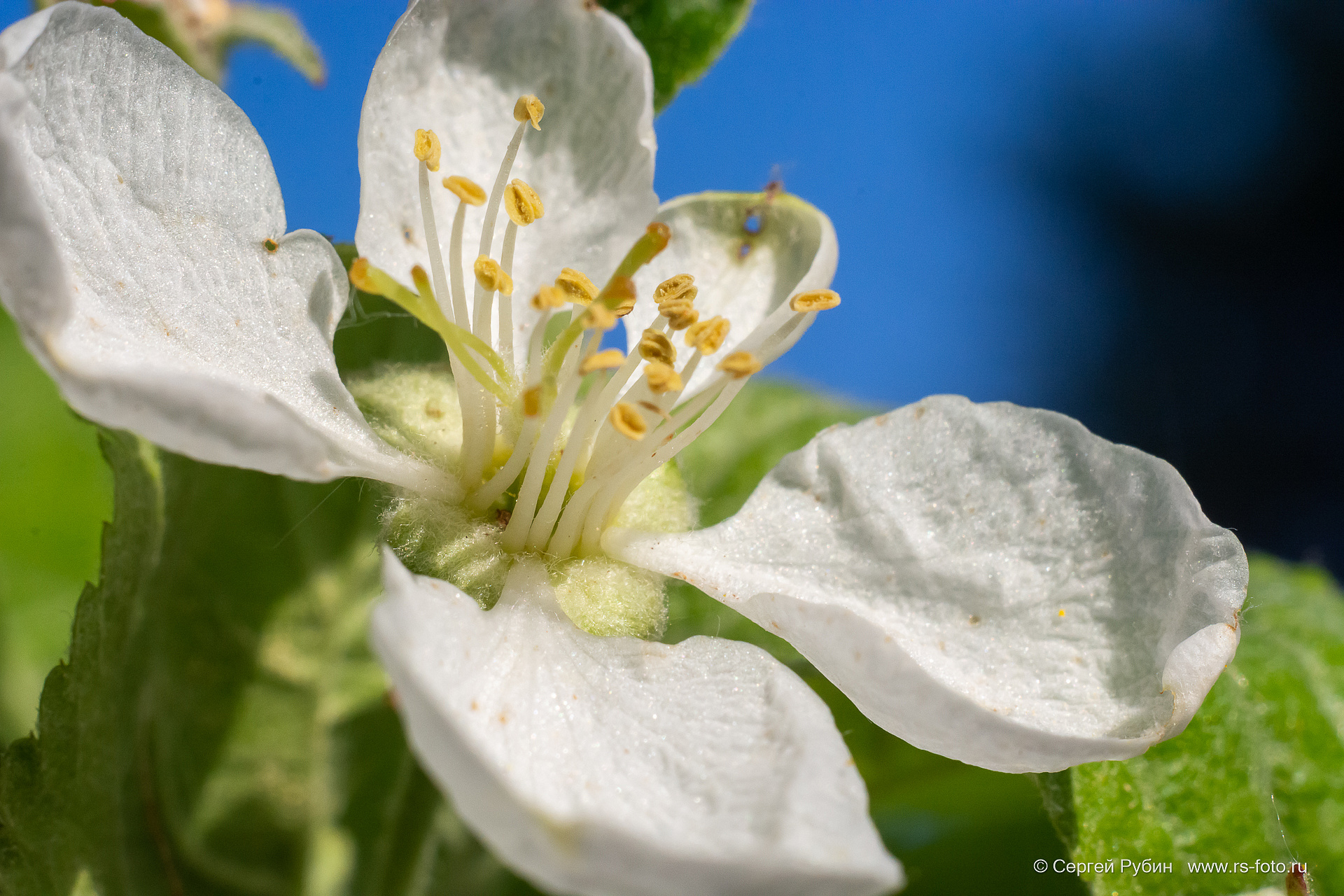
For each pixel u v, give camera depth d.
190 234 0.13
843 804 0.12
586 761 0.12
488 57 0.14
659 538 0.13
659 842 0.12
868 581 0.13
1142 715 0.13
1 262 0.12
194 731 0.13
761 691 0.13
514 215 0.13
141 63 0.13
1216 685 0.14
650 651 0.13
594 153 0.14
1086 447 0.13
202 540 0.13
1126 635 0.13
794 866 0.12
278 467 0.12
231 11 0.14
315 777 0.13
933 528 0.13
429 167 0.13
